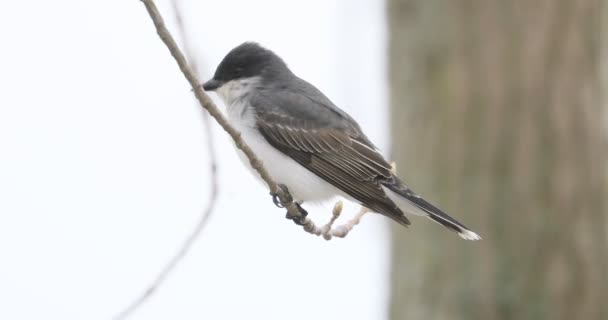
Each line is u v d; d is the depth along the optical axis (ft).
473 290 45.78
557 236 45.47
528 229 45.44
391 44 48.93
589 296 45.62
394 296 48.16
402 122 48.01
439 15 46.91
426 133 46.98
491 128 45.80
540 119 45.57
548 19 45.73
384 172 40.47
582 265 45.57
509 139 45.65
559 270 45.44
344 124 41.83
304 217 36.14
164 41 31.14
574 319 45.55
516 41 45.80
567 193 45.55
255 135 41.65
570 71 45.80
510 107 45.73
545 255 45.44
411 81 47.75
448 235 46.29
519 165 45.57
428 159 46.80
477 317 45.80
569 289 45.47
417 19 47.60
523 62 45.70
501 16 45.96
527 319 45.44
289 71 44.01
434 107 46.91
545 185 45.55
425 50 47.24
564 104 45.73
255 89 42.83
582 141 45.91
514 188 45.55
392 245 48.49
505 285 45.52
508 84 45.73
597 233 45.96
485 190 45.73
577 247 45.57
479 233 45.73
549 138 45.57
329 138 41.24
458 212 45.98
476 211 45.80
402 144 47.91
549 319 45.39
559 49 45.73
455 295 46.06
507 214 45.55
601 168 46.21
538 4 45.78
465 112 46.16
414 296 47.09
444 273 46.32
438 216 39.55
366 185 40.11
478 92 46.03
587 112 45.98
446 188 46.29
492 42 45.96
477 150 45.96
